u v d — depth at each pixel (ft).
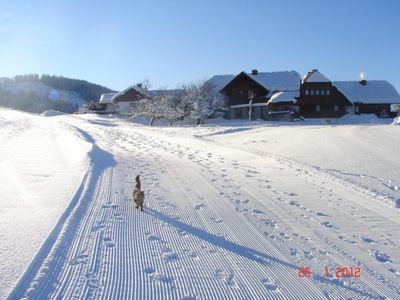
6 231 25.86
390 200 39.75
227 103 219.41
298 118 201.87
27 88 601.62
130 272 21.52
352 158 61.11
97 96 644.69
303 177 51.29
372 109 235.61
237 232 29.35
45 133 96.53
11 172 45.85
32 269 20.49
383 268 24.21
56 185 39.96
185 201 37.47
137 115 218.59
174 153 72.95
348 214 35.53
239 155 70.90
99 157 60.34
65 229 26.73
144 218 31.30
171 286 20.29
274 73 238.27
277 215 34.35
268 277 22.03
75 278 20.22
